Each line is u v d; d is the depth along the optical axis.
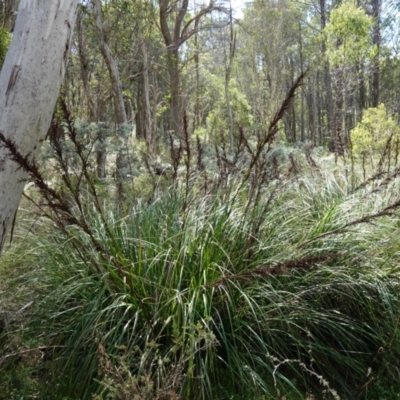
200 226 3.61
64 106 3.16
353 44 18.52
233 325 3.40
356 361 3.49
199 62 26.88
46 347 3.27
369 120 12.70
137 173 6.43
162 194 4.32
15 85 2.95
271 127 3.39
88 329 3.10
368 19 18.48
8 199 2.96
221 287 3.30
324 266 3.62
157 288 3.32
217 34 28.94
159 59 25.59
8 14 11.19
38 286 3.82
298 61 42.09
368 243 4.00
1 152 2.90
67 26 3.09
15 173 2.95
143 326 3.24
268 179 4.53
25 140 2.98
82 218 3.19
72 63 15.82
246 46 29.28
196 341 2.75
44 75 2.99
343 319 3.53
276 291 3.39
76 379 3.04
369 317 3.71
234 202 3.94
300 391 3.36
